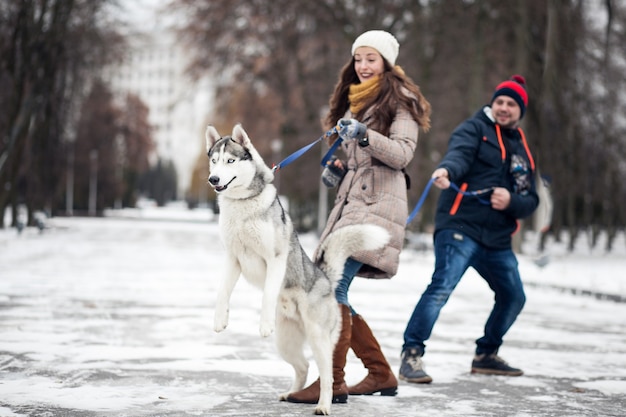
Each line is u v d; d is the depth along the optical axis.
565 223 58.34
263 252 5.72
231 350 8.49
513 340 10.30
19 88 34.06
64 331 9.52
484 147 7.75
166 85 189.62
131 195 108.94
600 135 39.16
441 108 36.84
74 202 82.50
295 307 5.86
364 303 14.14
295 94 44.53
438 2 34.28
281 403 6.07
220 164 5.61
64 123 48.06
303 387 6.27
